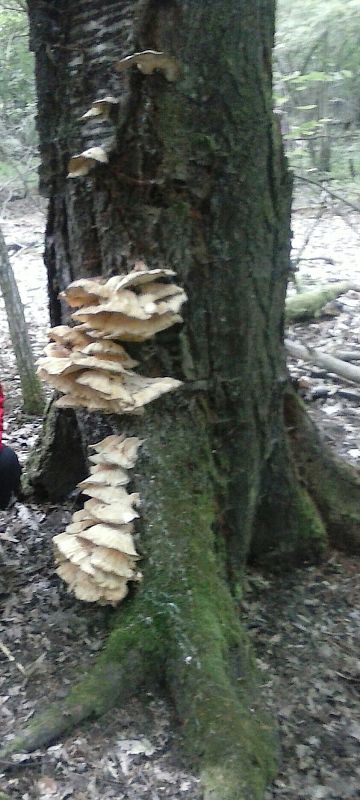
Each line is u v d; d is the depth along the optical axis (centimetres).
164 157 197
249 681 201
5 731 186
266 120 206
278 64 871
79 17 202
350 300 606
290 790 178
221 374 222
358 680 217
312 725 200
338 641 234
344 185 832
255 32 195
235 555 240
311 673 219
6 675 205
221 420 227
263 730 189
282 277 230
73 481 296
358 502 287
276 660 224
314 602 254
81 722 187
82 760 179
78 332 205
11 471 253
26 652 214
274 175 213
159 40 189
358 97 933
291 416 271
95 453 235
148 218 204
